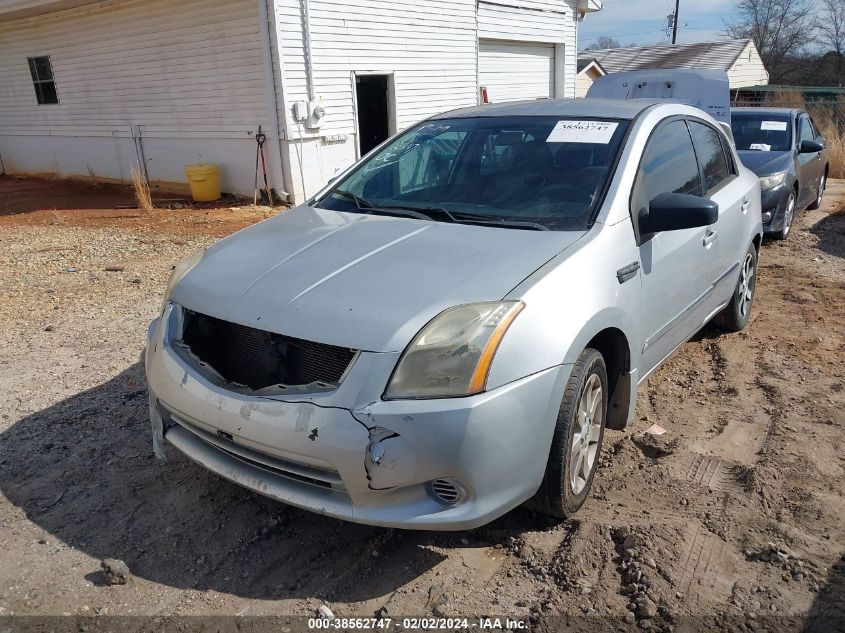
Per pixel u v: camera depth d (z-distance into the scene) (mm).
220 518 3238
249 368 2910
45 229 10594
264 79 11969
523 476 2738
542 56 18125
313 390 2639
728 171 5082
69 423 4090
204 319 3137
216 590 2789
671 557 2934
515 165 3783
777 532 3107
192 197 13391
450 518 2607
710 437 3959
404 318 2625
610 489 3443
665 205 3445
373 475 2520
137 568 2910
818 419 4137
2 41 16891
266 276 3021
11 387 4562
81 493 3426
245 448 2812
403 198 3832
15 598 2723
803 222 10492
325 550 3029
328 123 12633
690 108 4688
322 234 3414
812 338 5516
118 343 5344
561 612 2668
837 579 2836
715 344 5363
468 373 2578
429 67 14586
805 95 30484
